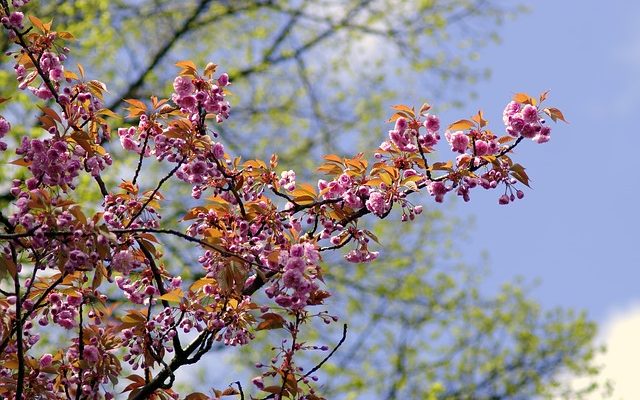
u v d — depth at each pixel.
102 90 4.72
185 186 12.73
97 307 4.76
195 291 4.66
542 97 4.73
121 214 4.70
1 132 4.48
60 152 4.35
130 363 4.52
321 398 4.50
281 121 14.52
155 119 4.79
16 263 4.12
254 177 4.86
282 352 4.57
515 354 13.59
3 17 4.72
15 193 4.36
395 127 4.77
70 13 12.14
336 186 4.79
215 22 14.84
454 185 4.69
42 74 4.75
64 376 4.55
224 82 4.71
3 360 4.43
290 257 4.35
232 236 4.55
